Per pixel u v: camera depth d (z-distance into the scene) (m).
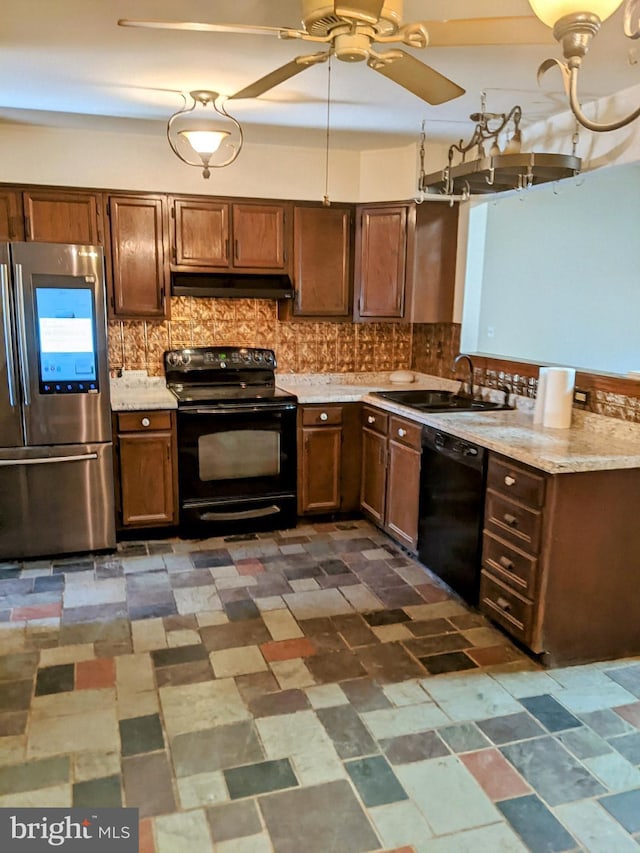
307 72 2.64
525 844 1.75
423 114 3.29
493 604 2.90
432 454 3.39
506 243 4.24
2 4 2.08
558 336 4.46
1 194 3.72
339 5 1.46
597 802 1.91
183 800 1.88
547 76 2.66
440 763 2.06
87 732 2.17
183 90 2.96
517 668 2.62
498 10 2.09
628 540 2.65
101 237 3.90
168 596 3.18
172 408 3.83
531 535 2.61
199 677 2.50
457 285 4.26
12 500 3.54
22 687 2.41
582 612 2.64
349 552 3.78
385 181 4.19
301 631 2.86
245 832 1.77
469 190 3.11
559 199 4.26
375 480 4.12
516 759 2.08
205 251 4.08
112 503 3.71
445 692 2.44
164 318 4.08
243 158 4.04
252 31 1.68
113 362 4.26
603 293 4.34
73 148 3.77
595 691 2.47
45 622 2.90
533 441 2.83
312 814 1.84
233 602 3.12
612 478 2.57
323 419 4.17
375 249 4.28
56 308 3.42
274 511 4.11
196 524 3.98
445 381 4.42
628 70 2.53
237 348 4.45
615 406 2.95
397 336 4.84
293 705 2.34
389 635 2.84
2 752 2.06
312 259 4.27
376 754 2.09
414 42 1.66
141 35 2.31
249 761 2.04
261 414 4.00
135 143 3.87
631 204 4.12
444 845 1.74
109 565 3.56
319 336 4.66
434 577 3.44
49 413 3.51
